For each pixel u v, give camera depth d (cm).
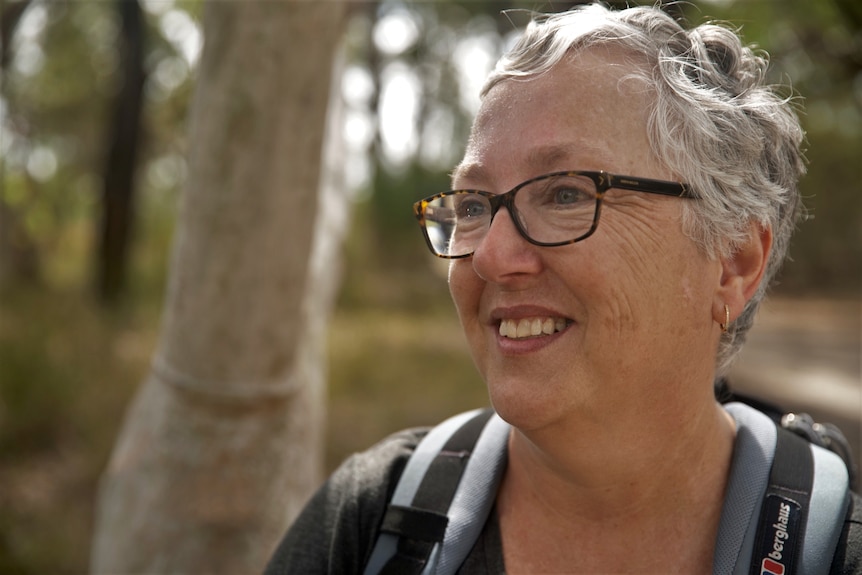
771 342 1480
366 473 148
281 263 250
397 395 816
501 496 142
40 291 862
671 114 122
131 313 947
